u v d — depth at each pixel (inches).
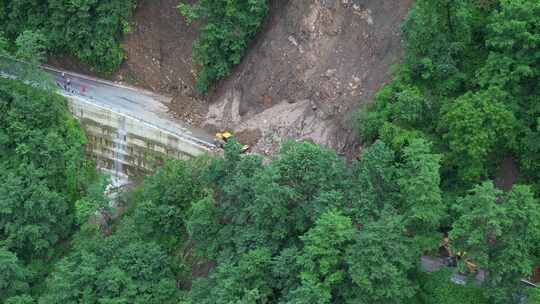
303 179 2256.4
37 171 2918.3
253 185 2294.5
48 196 2851.9
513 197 2022.6
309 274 2068.2
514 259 2020.2
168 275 2596.0
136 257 2566.4
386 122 2454.5
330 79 2881.4
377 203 2218.3
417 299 2226.9
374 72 2778.1
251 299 2085.4
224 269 2237.9
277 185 2172.7
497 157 2407.7
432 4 2486.5
